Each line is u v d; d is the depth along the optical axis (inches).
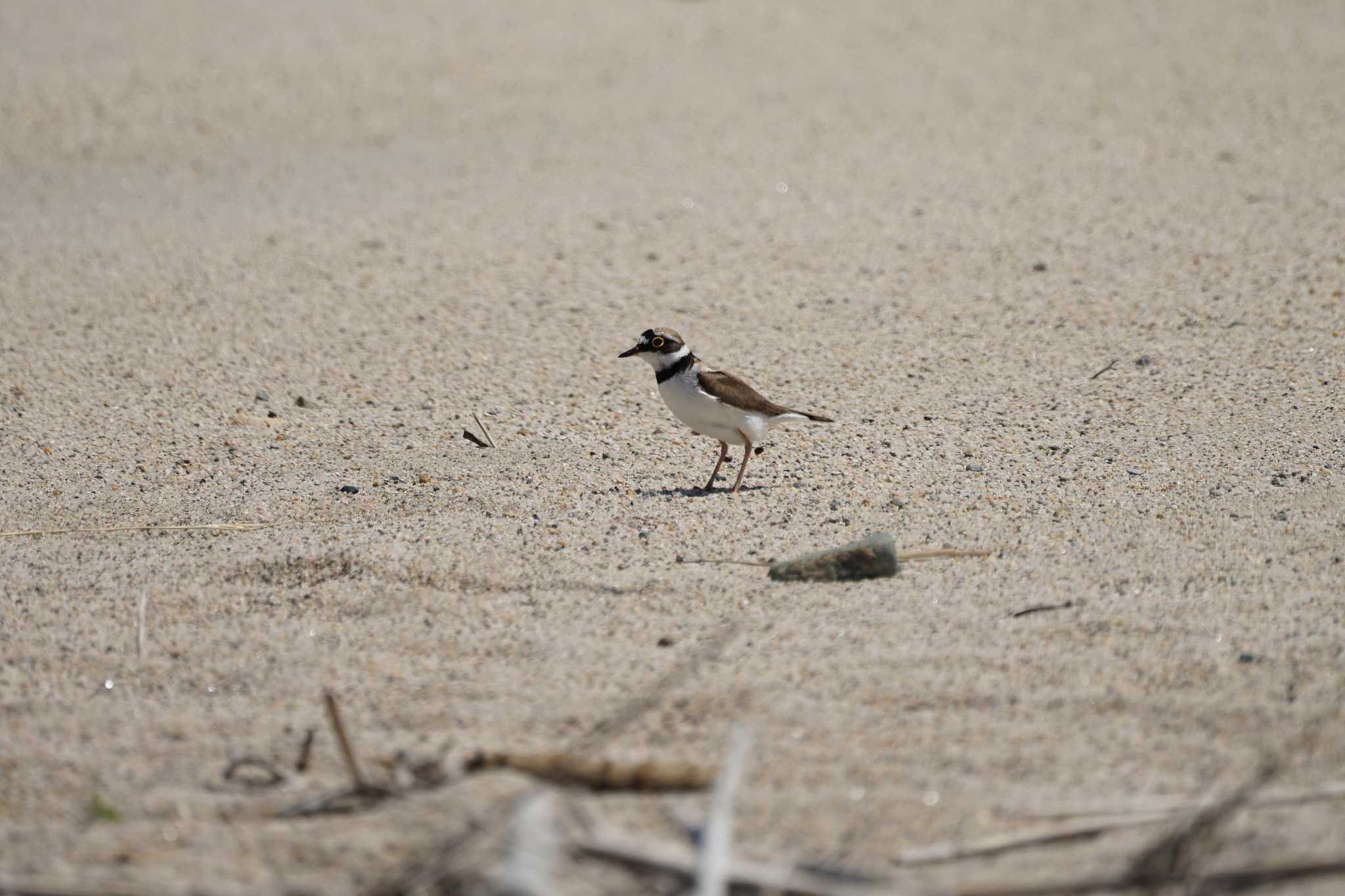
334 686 285.1
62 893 199.8
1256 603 314.2
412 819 219.5
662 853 194.4
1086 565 344.5
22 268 680.4
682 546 370.0
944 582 336.5
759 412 416.2
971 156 848.9
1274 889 193.6
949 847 210.5
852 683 276.7
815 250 703.7
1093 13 1187.3
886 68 1054.4
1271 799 221.1
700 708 266.5
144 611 328.8
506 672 290.5
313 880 204.4
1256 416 476.1
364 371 557.9
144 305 629.9
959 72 1036.5
